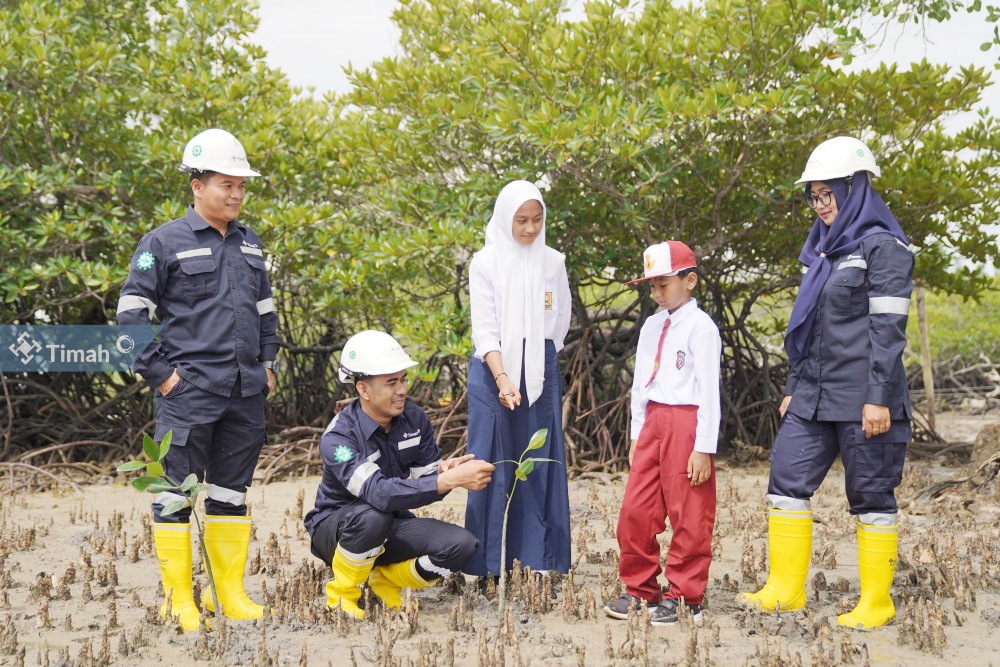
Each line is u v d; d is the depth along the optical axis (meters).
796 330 3.85
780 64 7.67
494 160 8.48
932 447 9.00
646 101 7.40
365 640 3.56
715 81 7.65
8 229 7.88
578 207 8.15
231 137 3.80
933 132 8.55
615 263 8.77
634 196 7.78
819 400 3.81
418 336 7.63
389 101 8.21
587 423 8.55
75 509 6.50
